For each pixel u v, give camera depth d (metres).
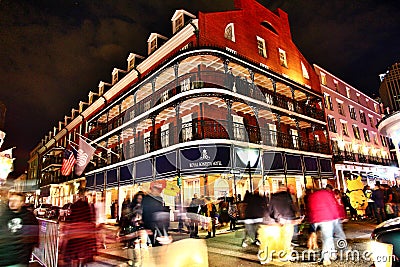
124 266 5.35
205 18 16.97
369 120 32.97
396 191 11.04
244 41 19.08
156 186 4.90
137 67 21.80
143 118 18.92
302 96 23.08
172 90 17.31
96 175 24.95
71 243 5.09
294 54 23.83
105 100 27.59
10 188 4.03
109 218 20.94
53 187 38.69
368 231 9.85
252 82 17.16
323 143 22.38
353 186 13.80
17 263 3.74
